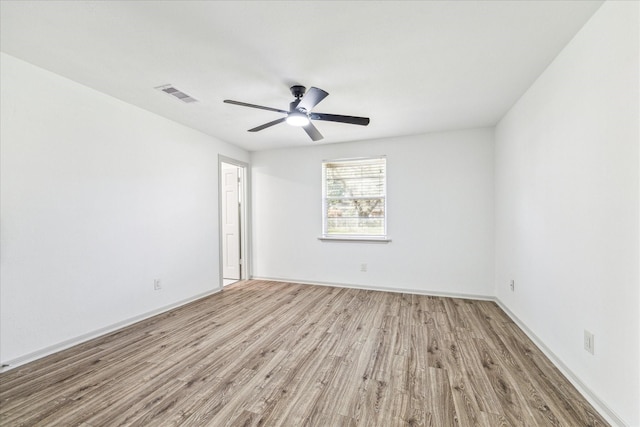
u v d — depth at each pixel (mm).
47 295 2352
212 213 4207
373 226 4453
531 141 2611
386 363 2197
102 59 2188
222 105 3070
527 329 2723
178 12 1677
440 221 4066
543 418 1598
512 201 3119
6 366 2111
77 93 2562
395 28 1827
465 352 2363
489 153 3846
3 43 1979
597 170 1685
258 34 1886
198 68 2316
